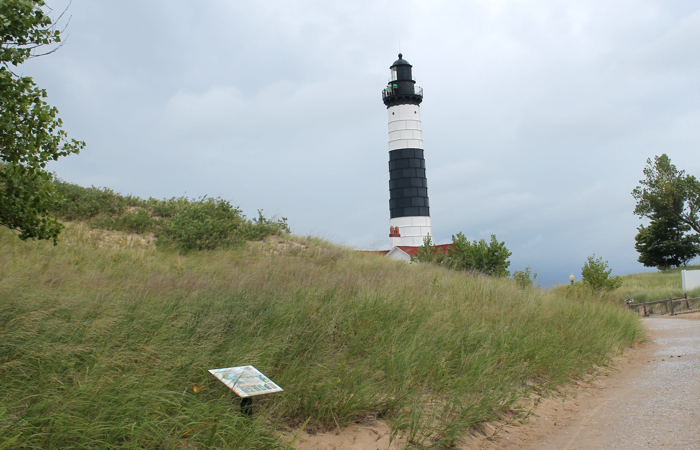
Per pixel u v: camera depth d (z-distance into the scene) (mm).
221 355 5449
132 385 4234
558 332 10156
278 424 4684
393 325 7672
